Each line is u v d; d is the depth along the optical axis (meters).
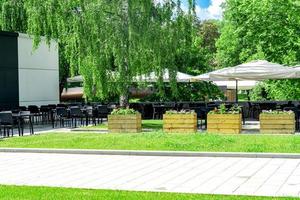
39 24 20.78
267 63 20.22
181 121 17.61
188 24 20.56
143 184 9.04
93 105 25.72
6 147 14.43
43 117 25.08
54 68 27.86
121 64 20.11
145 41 19.77
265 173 9.97
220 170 10.45
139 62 20.23
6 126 18.11
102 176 10.00
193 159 12.19
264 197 7.50
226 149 12.98
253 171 10.23
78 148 13.91
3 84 23.81
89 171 10.66
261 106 23.34
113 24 20.00
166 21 20.34
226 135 15.98
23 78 25.22
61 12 20.22
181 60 29.45
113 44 19.84
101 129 19.94
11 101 24.27
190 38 20.86
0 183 9.34
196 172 10.27
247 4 33.38
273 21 32.22
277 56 32.34
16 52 24.73
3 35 23.92
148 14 19.95
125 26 20.12
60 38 21.06
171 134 16.41
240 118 17.36
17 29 28.62
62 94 34.31
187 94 29.45
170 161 11.91
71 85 34.16
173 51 20.45
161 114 25.00
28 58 25.61
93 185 9.02
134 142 14.59
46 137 16.84
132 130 18.22
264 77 19.61
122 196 7.72
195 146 13.55
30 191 8.28
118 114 18.38
